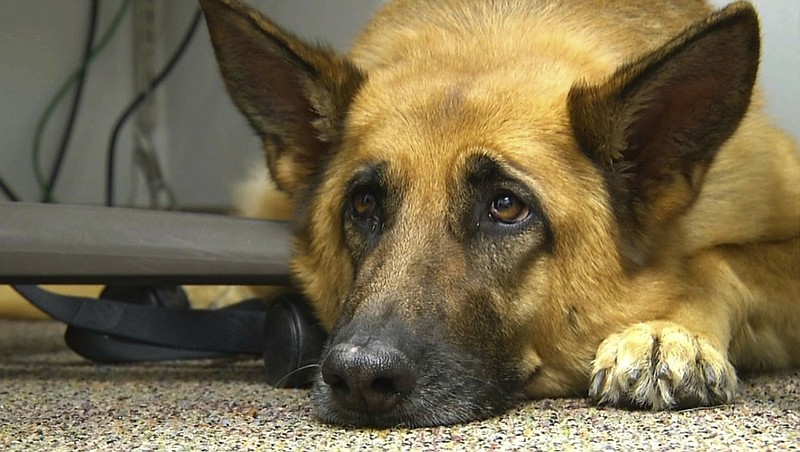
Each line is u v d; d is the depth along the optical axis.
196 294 1.13
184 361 0.96
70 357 0.99
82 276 0.82
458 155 0.74
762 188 0.84
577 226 0.76
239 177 1.40
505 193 0.74
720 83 0.75
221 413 0.73
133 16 1.57
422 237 0.73
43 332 1.15
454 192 0.74
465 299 0.72
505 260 0.74
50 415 0.73
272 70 0.84
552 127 0.76
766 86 1.01
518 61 0.81
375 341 0.69
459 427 0.70
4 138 1.48
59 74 1.52
